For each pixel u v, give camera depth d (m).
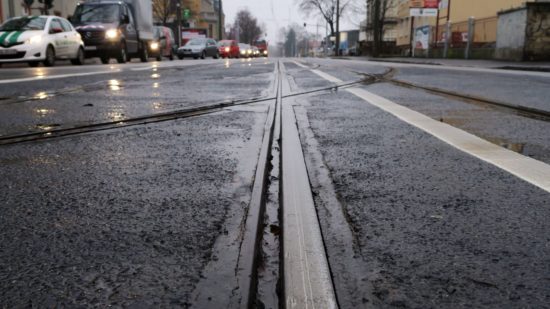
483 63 18.86
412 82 8.62
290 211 1.74
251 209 1.79
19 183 2.15
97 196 1.96
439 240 1.53
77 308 1.14
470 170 2.40
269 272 1.31
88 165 2.47
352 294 1.19
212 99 5.43
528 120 4.14
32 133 3.33
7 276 1.29
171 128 3.54
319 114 4.32
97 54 17.61
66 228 1.62
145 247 1.47
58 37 14.61
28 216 1.74
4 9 25.34
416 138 3.24
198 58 31.55
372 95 6.09
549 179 2.24
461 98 5.87
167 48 27.34
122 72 10.88
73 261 1.38
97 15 18.23
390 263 1.36
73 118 4.00
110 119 3.93
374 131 3.50
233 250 1.44
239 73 10.99
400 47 50.41
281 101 5.29
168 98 5.55
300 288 1.20
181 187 2.08
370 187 2.09
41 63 15.96
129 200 1.91
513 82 8.85
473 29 26.14
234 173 2.29
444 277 1.29
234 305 1.14
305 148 2.89
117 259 1.39
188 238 1.53
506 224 1.67
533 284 1.26
